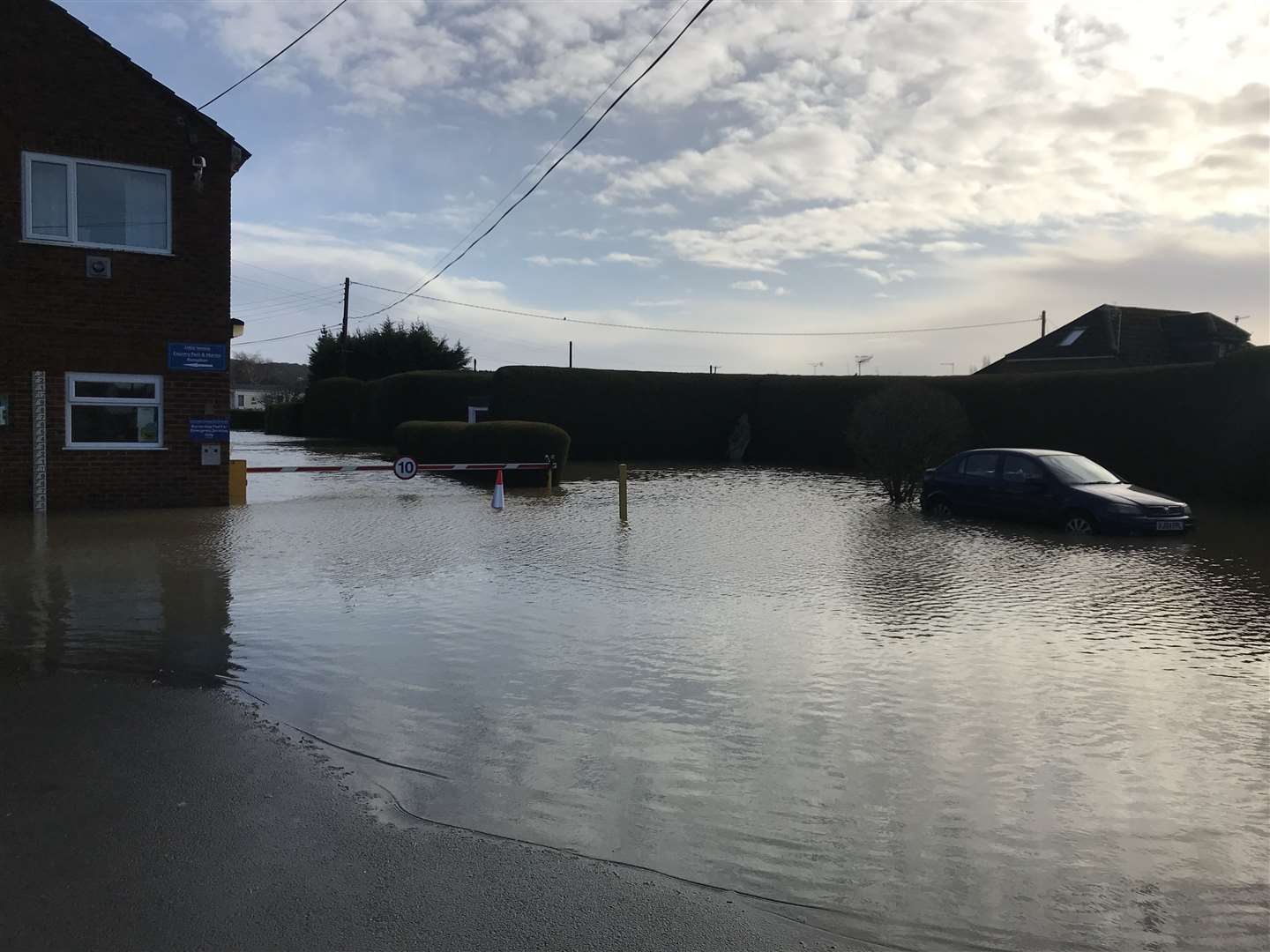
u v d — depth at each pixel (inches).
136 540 461.1
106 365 567.2
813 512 634.2
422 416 1379.2
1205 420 729.6
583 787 174.6
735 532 527.8
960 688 236.4
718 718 212.4
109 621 295.1
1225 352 1461.6
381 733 201.5
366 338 2031.3
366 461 1066.7
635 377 1240.8
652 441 1250.6
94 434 573.3
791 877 143.0
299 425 1979.6
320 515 579.2
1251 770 185.9
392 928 127.5
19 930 124.8
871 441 687.7
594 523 563.8
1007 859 149.4
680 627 297.7
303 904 133.0
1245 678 246.1
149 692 225.9
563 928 128.4
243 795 168.7
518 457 813.9
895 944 126.1
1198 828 160.9
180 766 181.3
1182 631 296.2
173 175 577.0
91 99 554.3
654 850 150.9
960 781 179.2
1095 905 136.3
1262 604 338.6
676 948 124.3
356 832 155.1
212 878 139.4
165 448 591.2
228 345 601.9
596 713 215.2
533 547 462.9
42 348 551.5
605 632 289.7
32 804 163.3
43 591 338.6
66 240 553.6
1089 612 323.9
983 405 932.0
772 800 169.8
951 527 554.9
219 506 609.0
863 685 237.9
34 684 230.5
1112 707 222.5
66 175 551.8
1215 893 140.0
